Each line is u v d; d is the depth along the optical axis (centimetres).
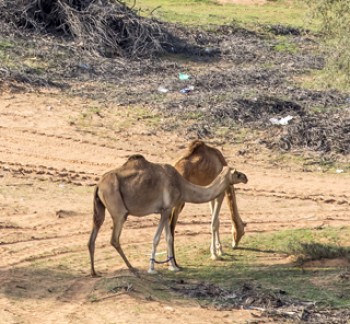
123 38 9062
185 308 3884
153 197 4300
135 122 7000
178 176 4381
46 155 6378
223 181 4466
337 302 4059
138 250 4800
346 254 4731
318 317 3841
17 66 7956
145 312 3775
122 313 3756
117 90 7744
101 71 8225
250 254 4800
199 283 4278
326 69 7788
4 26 8744
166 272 4462
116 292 3991
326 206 5722
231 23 10569
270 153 6581
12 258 4584
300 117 7094
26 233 4997
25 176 5997
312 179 6194
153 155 6450
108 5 9294
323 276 4450
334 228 5278
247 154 6562
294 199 5819
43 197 5634
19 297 3959
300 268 4584
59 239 4938
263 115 7194
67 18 9038
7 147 6481
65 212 5334
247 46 9662
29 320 3688
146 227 5194
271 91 7869
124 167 4284
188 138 6769
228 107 7200
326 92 7850
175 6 11706
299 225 5356
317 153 6600
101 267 4478
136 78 8225
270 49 9694
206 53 9388
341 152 6644
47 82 7731
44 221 5219
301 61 9144
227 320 3762
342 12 7062
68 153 6425
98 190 4256
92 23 9012
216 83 8094
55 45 8569
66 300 3938
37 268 4422
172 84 8006
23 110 7162
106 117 7081
